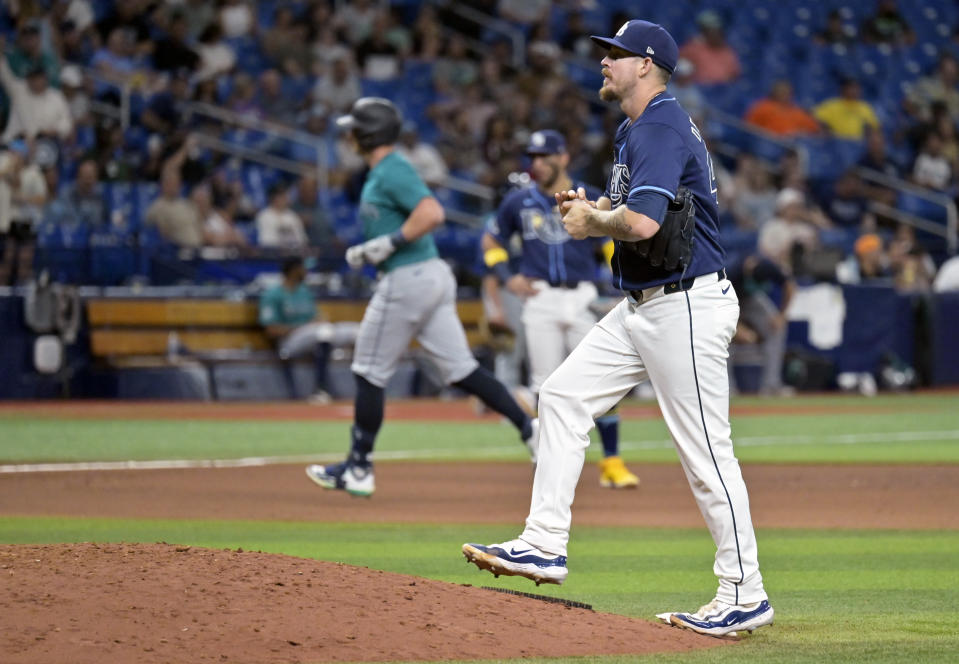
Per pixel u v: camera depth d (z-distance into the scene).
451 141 73.06
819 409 58.06
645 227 15.48
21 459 37.03
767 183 78.19
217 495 30.03
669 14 92.00
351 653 13.33
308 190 65.00
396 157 28.28
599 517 27.38
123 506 28.03
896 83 93.06
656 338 16.17
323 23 76.25
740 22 93.44
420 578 16.31
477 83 76.56
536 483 16.86
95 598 14.27
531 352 31.89
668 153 15.67
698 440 16.16
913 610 17.89
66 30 67.81
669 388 16.23
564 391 16.84
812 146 85.00
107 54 67.75
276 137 70.00
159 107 65.69
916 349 70.38
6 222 57.72
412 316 28.16
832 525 26.42
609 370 16.83
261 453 39.16
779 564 21.94
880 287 68.94
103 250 59.03
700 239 16.12
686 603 18.31
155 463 36.41
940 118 89.12
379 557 21.92
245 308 60.25
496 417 52.62
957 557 22.64
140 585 14.74
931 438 45.59
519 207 31.86
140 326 58.75
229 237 62.41
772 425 50.47
